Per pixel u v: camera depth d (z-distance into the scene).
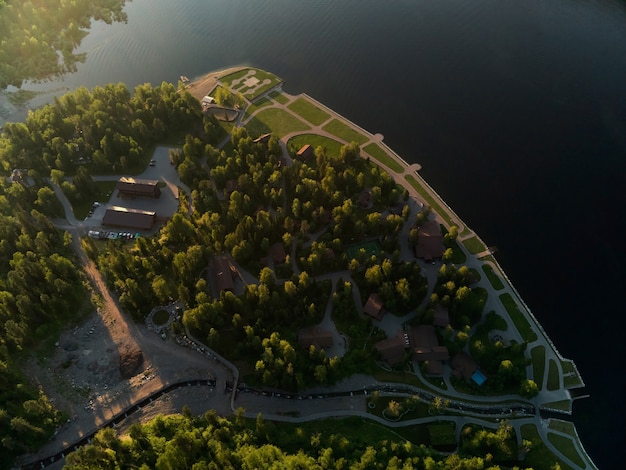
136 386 126.62
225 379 128.00
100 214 169.12
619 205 167.38
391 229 155.50
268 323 137.00
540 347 135.75
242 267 151.62
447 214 167.38
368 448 110.88
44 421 118.38
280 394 126.12
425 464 107.81
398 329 137.88
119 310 142.62
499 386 125.62
